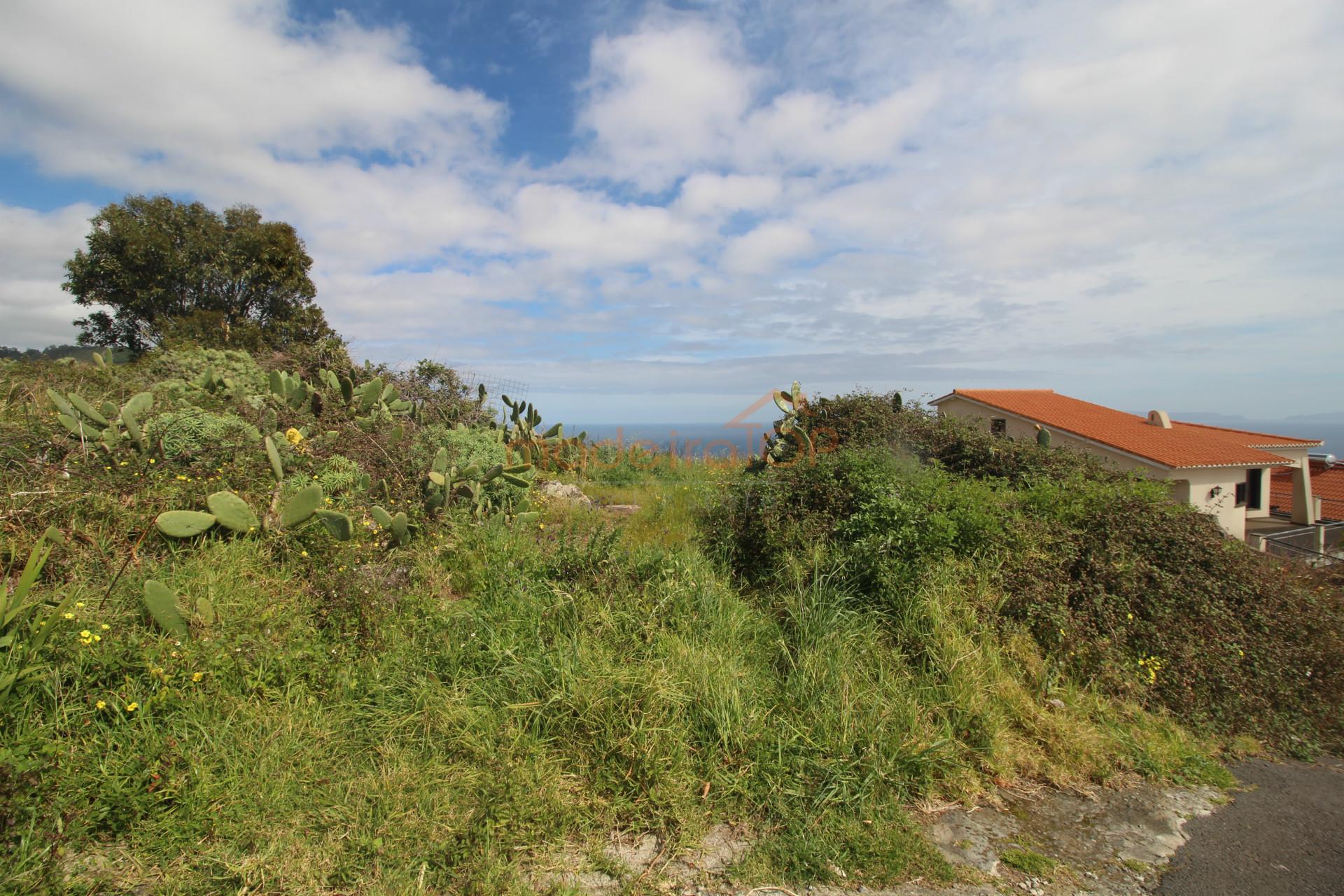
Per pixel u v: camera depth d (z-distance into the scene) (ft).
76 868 7.47
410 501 18.10
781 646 13.32
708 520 19.44
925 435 27.78
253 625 11.05
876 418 27.89
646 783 9.66
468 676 11.60
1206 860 9.36
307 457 17.39
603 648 12.29
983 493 17.19
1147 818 10.41
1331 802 11.09
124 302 68.39
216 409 20.90
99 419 16.46
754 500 18.60
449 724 10.41
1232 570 15.15
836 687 12.02
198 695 9.73
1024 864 9.07
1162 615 14.11
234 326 67.56
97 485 13.82
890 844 9.13
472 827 8.54
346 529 13.88
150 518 13.33
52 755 8.27
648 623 13.15
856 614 14.14
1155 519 15.71
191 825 8.13
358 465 18.28
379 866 7.96
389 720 10.47
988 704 12.24
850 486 17.79
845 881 8.52
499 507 21.03
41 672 9.16
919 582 14.52
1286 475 65.72
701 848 8.95
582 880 8.26
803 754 10.64
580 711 10.53
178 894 7.36
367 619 12.26
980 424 29.14
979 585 14.47
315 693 10.76
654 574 14.90
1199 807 10.77
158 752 8.71
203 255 70.33
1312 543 37.88
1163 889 8.71
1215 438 53.16
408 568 14.96
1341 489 64.28
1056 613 13.84
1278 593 15.37
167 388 21.94
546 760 9.91
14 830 7.42
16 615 9.31
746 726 10.81
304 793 8.97
